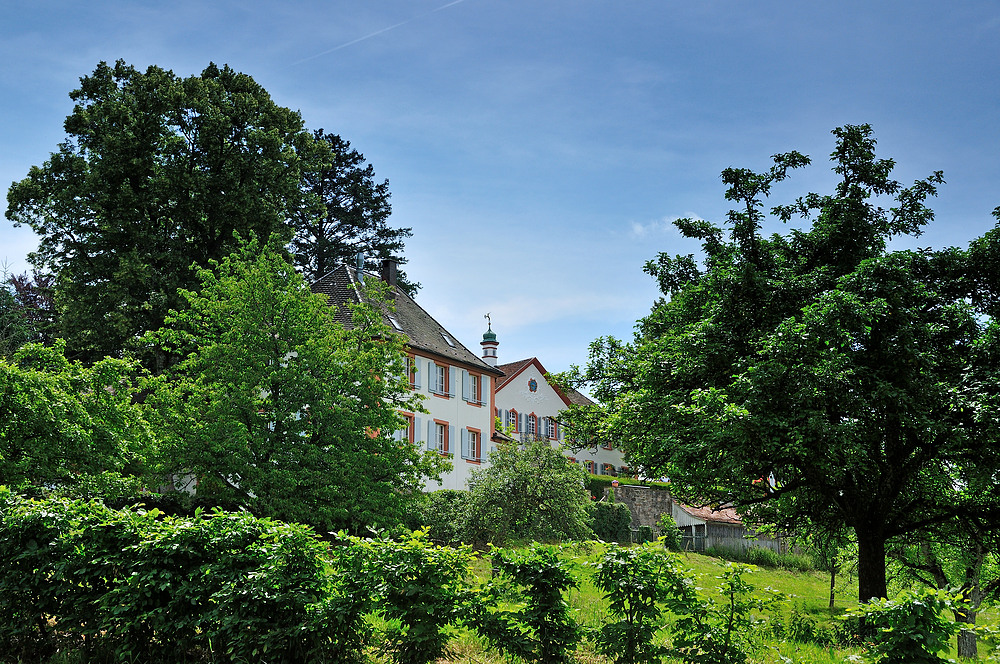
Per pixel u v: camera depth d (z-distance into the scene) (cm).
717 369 1792
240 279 2334
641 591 830
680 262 2295
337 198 6222
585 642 963
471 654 932
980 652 1434
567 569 866
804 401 1546
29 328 3900
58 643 949
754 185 2020
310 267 5941
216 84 3631
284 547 888
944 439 1586
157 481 2083
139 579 894
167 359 3291
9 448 1512
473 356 4569
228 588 873
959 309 1695
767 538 4372
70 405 1580
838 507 1875
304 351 2123
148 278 3197
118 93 3519
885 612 730
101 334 3281
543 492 2484
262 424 2097
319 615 854
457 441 4188
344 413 2117
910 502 1839
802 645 1027
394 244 6262
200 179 3419
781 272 1873
